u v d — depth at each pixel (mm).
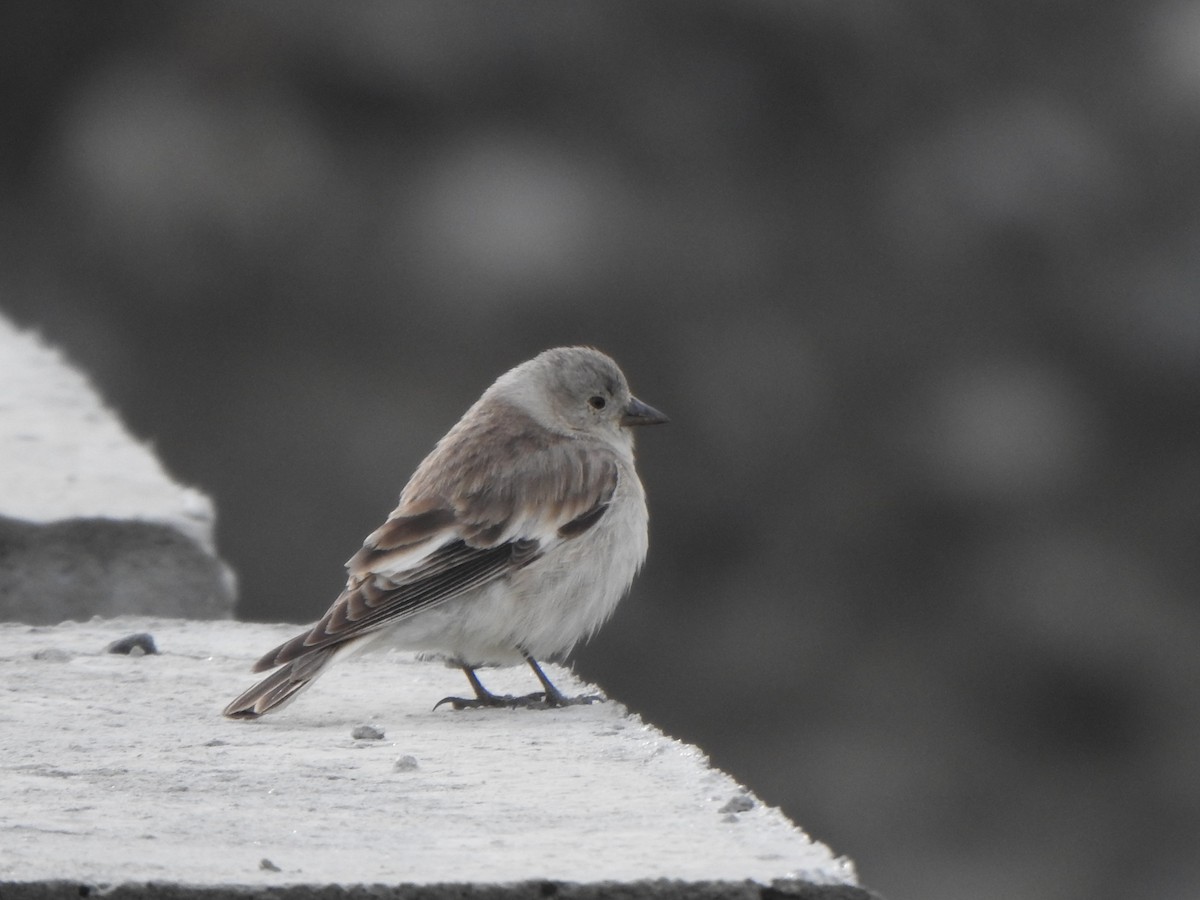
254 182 18047
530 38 18750
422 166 18469
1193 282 20016
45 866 4383
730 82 19656
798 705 19062
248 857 4516
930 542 19422
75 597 8102
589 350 7934
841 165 20125
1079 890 18469
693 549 19281
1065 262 20047
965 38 20391
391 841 4680
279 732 5969
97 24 18875
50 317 18469
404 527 6797
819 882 4340
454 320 18391
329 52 18297
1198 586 19500
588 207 18297
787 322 19625
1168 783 18781
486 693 6770
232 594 8398
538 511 6965
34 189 19000
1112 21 20609
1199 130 20359
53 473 8852
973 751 18859
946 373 19672
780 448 19359
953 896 18344
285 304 18531
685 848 4609
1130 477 19750
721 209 19344
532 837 4719
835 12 19797
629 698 19016
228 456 18688
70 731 5875
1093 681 18875
